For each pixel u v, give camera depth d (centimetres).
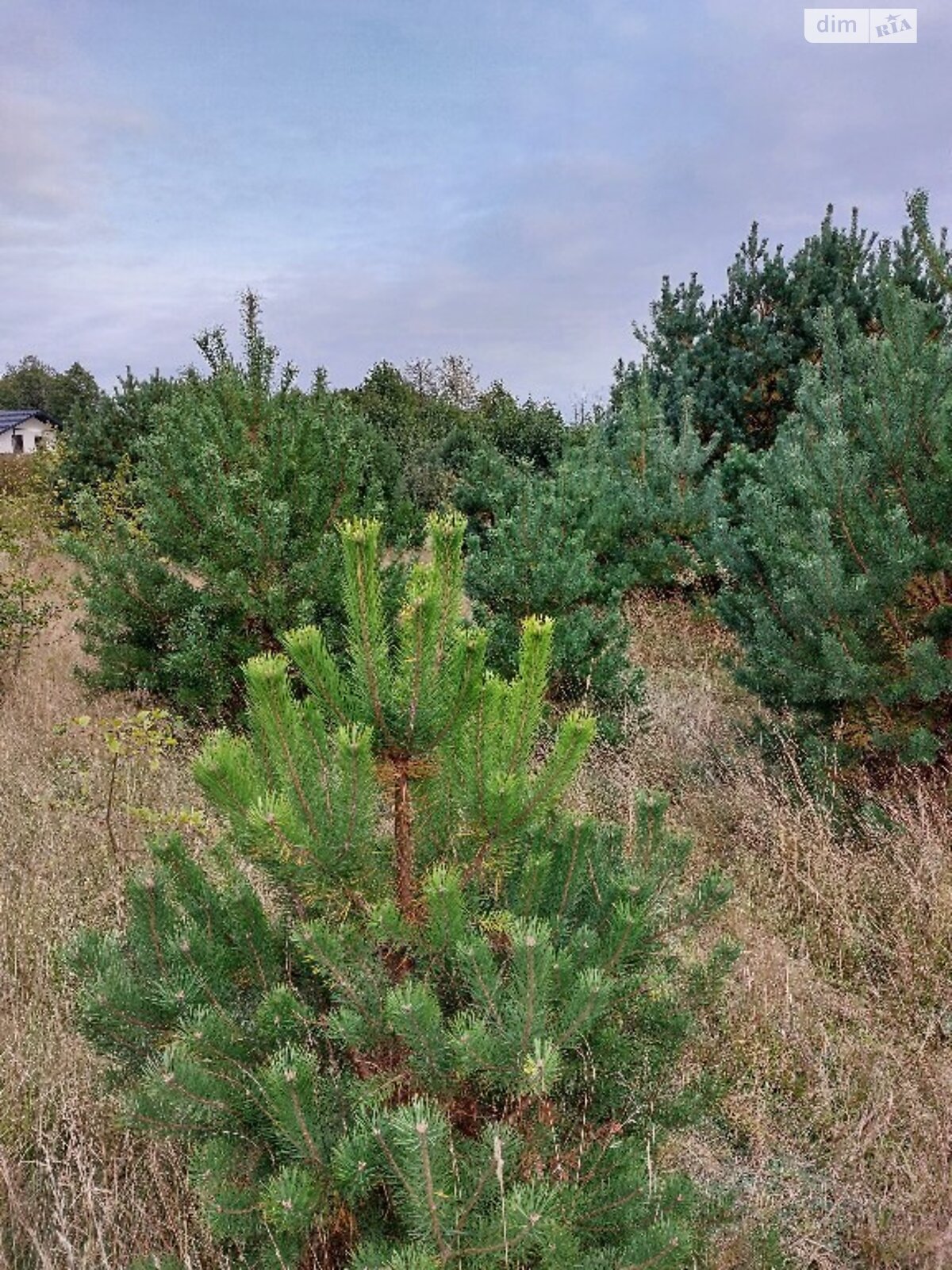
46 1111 295
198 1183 200
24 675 766
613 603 694
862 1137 297
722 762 572
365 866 214
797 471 517
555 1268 191
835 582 458
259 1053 217
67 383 8769
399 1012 194
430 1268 176
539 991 193
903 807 459
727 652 669
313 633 209
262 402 678
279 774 208
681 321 1260
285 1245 203
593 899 251
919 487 470
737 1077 322
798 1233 264
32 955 371
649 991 240
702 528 975
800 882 439
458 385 4094
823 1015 360
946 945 387
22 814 498
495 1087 219
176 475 608
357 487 637
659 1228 199
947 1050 335
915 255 1109
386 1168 194
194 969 222
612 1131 226
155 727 571
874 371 497
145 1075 208
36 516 1040
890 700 464
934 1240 250
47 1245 246
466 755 220
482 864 229
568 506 762
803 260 1169
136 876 238
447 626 216
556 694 637
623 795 526
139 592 633
